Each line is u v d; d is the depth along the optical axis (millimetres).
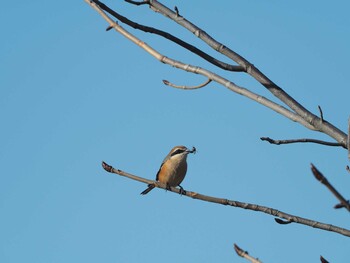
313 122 9148
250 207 10258
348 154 7945
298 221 9844
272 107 9273
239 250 6594
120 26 9633
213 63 10023
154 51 9492
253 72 9766
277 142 9883
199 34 10016
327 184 5445
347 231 9562
